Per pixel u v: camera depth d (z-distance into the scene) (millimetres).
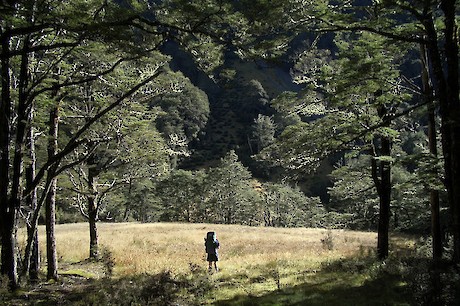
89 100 16062
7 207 10547
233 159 78125
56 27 8719
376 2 10422
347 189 20172
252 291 10852
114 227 42469
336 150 13977
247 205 76375
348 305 8625
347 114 14375
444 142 10578
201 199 76438
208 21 8953
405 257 15383
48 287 11469
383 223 16828
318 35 12234
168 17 9016
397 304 8422
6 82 10648
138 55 9977
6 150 10523
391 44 11555
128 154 19031
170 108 93562
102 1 9805
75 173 19094
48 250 12789
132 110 17734
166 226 44188
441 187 12391
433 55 10344
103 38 9055
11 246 10492
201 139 121812
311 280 12219
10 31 8398
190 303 9445
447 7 9859
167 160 21266
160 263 17016
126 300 9266
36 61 12109
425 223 19875
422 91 12734
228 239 29438
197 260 18156
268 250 23094
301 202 72438
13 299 9406
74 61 14359
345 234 36688
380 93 14250
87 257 20078
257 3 8523
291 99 14023
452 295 7750
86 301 9453
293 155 13992
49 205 12977
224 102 141000
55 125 13211
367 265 14117
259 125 112062
